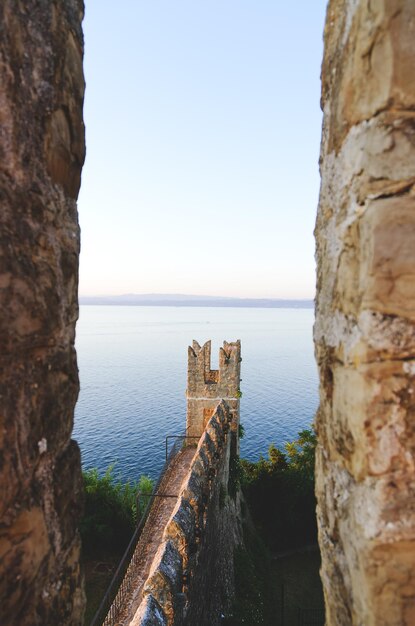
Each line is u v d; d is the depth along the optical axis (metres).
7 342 1.75
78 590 2.37
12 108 1.80
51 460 2.09
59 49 2.07
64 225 2.21
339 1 2.05
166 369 88.69
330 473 2.12
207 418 26.36
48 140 2.03
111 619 9.44
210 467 12.26
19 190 1.84
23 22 1.84
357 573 1.77
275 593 18.44
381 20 1.64
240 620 13.70
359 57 1.77
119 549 18.48
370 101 1.71
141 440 45.31
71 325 2.29
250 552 19.55
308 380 79.56
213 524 12.20
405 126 1.65
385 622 1.65
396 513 1.66
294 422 53.44
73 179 2.31
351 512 1.83
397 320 1.66
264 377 81.88
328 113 2.18
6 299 1.75
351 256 1.86
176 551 7.41
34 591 1.95
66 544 2.24
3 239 1.74
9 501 1.77
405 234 1.65
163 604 6.09
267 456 42.44
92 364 94.06
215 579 12.04
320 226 2.30
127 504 19.58
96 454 41.44
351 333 1.83
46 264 2.02
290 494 23.66
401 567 1.66
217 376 27.14
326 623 2.22
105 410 56.62
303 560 21.97
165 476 18.16
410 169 1.65
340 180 1.99
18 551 1.83
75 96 2.26
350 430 1.81
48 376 2.04
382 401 1.67
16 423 1.80
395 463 1.67
